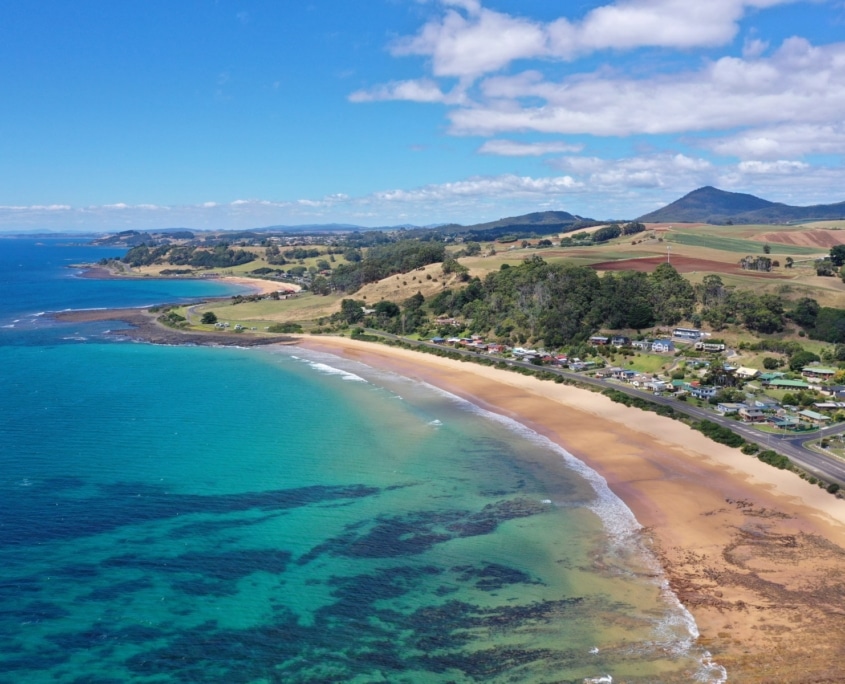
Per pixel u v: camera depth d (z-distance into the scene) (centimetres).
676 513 7262
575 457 9056
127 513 7162
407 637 5131
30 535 6606
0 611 5316
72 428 10231
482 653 4938
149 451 9181
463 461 8906
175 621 5281
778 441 9444
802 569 6050
